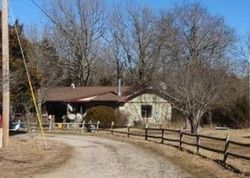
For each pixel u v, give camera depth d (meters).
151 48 75.44
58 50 76.62
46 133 45.84
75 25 77.88
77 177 17.69
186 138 38.53
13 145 29.42
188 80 44.88
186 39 66.38
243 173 17.67
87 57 78.69
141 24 76.44
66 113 64.38
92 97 61.34
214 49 64.94
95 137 40.31
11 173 18.88
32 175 18.33
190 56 61.69
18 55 39.47
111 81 81.56
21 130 46.59
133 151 27.62
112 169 19.84
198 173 18.30
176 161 22.23
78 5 78.00
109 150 28.34
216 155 24.64
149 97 59.38
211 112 56.88
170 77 49.12
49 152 26.91
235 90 56.12
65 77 78.38
